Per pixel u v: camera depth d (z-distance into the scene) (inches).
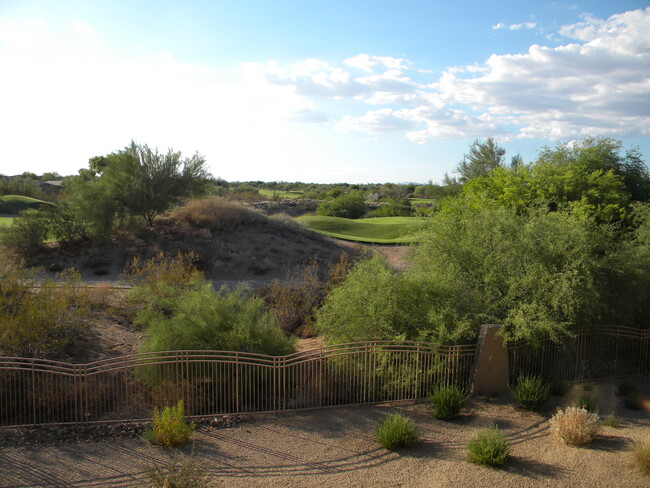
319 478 226.4
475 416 305.0
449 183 1749.5
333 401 327.3
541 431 281.6
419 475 228.7
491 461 236.1
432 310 344.5
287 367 328.8
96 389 300.2
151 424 280.1
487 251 394.9
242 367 320.5
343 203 2605.8
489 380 343.9
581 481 215.3
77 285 526.0
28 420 280.7
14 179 2092.8
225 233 1037.2
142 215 984.3
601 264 379.9
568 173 564.7
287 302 593.3
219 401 307.3
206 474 227.8
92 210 880.3
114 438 265.0
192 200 1103.6
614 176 602.9
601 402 334.3
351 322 361.4
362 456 251.3
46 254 858.1
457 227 434.6
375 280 366.9
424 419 301.6
